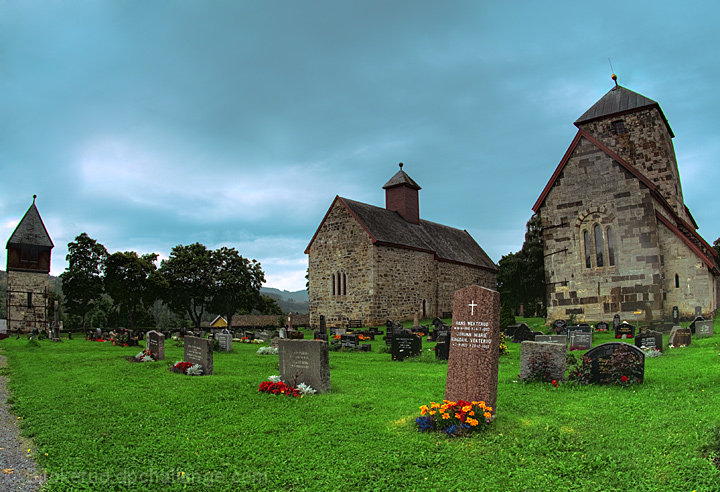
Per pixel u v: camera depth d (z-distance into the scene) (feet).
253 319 173.68
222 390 41.14
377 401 37.09
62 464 25.36
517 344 79.20
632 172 99.71
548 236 108.06
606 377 41.04
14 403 39.60
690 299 96.94
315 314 151.64
